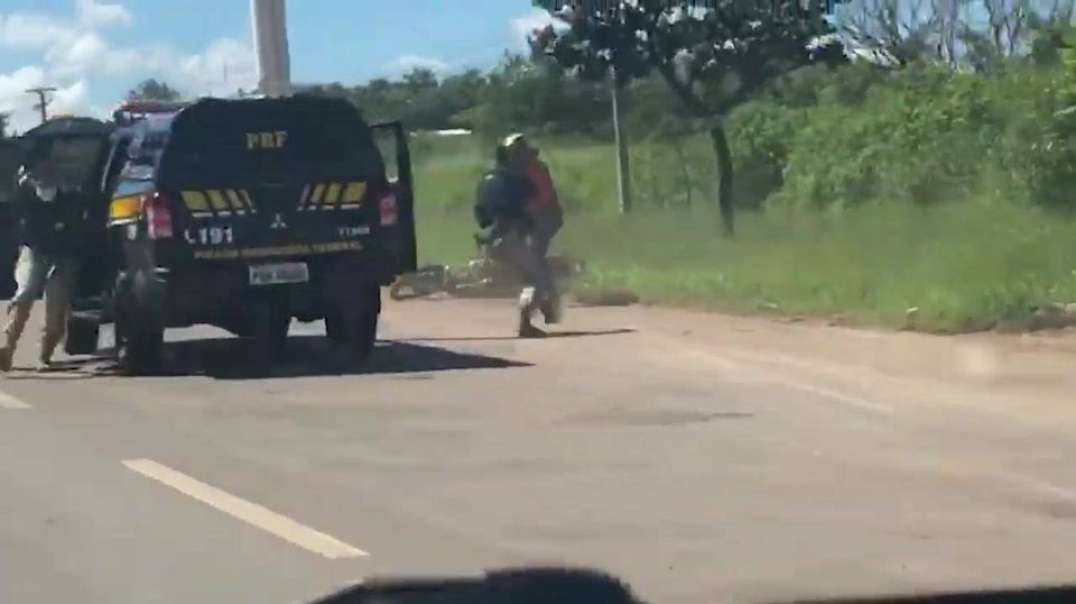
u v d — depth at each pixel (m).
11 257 28.69
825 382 14.05
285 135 15.83
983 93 30.64
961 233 23.59
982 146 29.75
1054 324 16.47
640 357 16.09
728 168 31.78
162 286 15.47
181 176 15.48
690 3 31.33
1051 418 12.03
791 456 10.91
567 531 8.84
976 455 10.80
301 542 8.71
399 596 3.81
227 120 15.64
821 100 37.38
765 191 36.84
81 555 8.56
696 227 30.72
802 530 8.80
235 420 12.89
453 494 9.86
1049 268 19.88
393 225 16.25
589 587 3.90
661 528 8.88
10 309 16.86
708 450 11.16
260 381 15.29
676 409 12.86
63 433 12.41
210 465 10.97
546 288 18.50
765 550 8.35
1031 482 9.95
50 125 19.75
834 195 32.88
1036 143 26.53
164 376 15.96
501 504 9.55
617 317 19.89
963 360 14.86
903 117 31.78
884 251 22.81
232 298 15.70
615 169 40.03
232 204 15.62
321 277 15.96
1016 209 25.97
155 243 15.40
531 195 18.47
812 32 31.78
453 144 47.50
